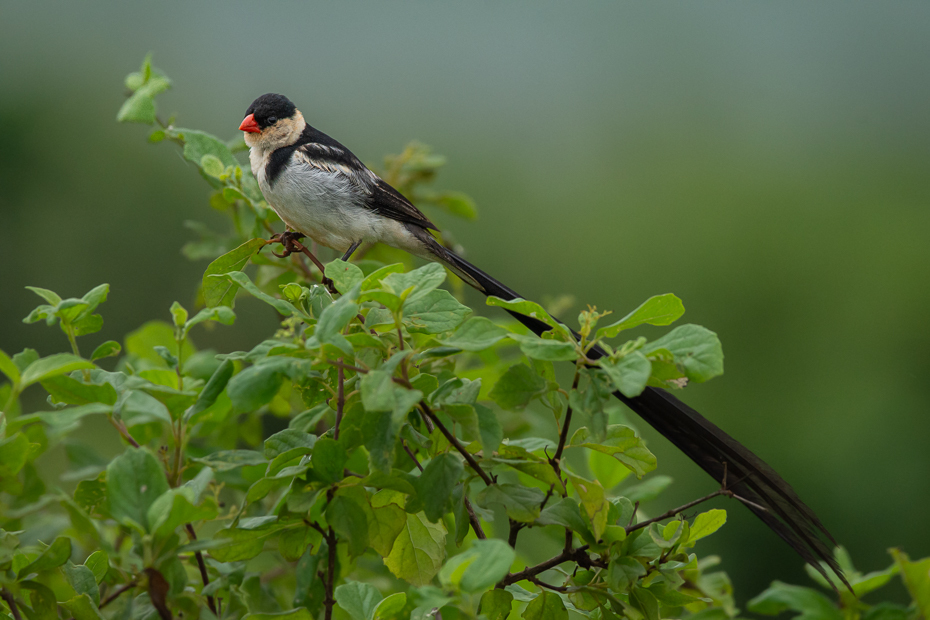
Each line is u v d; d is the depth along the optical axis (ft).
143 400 10.97
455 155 69.67
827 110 75.36
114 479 9.70
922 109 74.38
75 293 49.52
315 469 10.78
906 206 59.11
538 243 61.82
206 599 12.61
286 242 19.16
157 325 19.33
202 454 16.12
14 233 50.65
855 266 55.88
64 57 58.54
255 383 9.80
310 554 13.64
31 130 53.21
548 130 72.79
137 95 20.83
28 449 10.62
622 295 57.98
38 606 11.00
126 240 51.31
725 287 56.39
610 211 62.69
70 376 11.25
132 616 11.03
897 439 47.44
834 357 52.90
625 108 74.49
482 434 10.36
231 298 15.70
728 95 77.10
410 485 10.81
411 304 10.97
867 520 45.11
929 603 13.07
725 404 50.78
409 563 12.33
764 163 65.98
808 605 12.80
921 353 52.47
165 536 9.69
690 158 67.46
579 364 10.34
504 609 11.16
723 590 15.11
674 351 10.15
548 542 24.97
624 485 19.69
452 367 14.48
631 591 11.10
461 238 61.72
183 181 52.54
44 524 13.93
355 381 12.03
